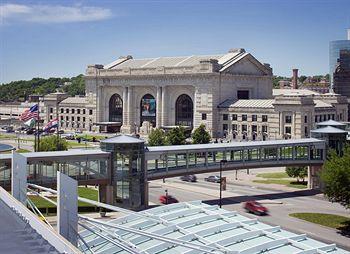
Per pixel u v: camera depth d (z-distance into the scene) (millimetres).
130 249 34281
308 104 191500
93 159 84375
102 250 39656
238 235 40469
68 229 36094
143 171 88375
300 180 124625
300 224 81062
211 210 48250
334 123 116062
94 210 85812
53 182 81500
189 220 44438
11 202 36375
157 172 91125
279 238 40438
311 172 113062
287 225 80312
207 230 41938
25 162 45094
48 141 141125
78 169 83438
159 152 90688
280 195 105938
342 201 77938
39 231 28969
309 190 111688
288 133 193500
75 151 86312
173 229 42500
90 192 103500
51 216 76812
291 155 109562
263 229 43219
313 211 90500
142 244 40406
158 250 38906
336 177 77125
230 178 130125
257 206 88750
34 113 146375
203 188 114000
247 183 122000
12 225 30328
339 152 110000
